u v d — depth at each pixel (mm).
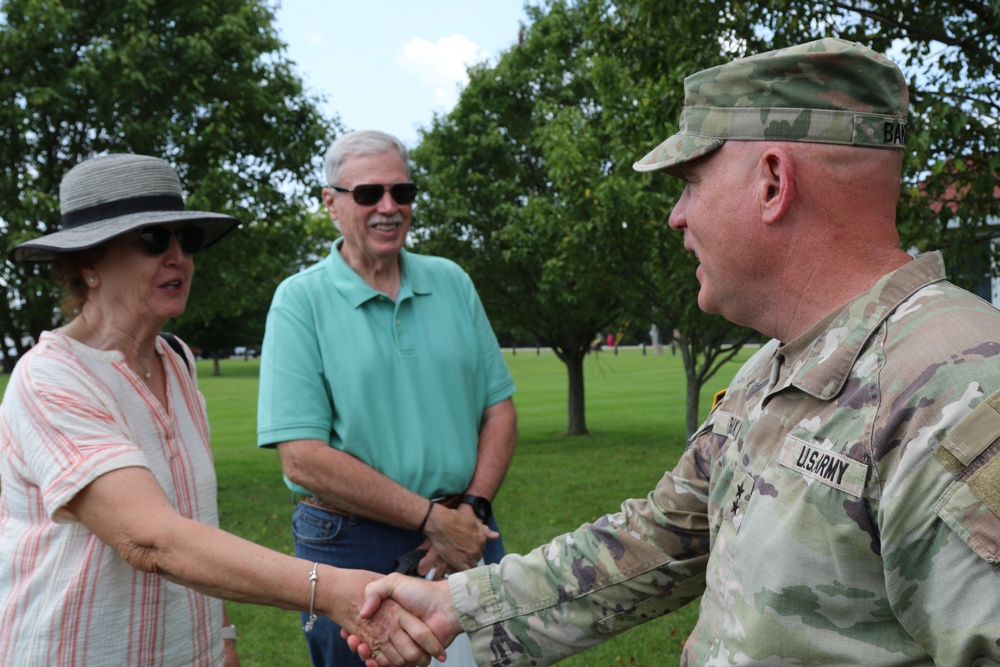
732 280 1404
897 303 1254
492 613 1862
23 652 1843
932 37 4434
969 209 4547
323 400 2621
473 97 13273
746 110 1349
